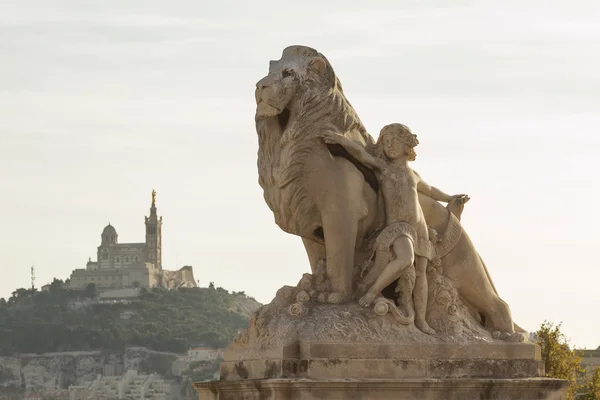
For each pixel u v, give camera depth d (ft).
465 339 42.52
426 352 41.83
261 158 44.32
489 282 44.78
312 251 44.80
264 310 42.42
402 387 40.75
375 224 43.68
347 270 42.88
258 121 44.19
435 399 41.14
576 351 109.60
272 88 43.09
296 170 43.19
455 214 45.11
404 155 43.57
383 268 42.55
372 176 43.75
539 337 100.17
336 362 40.68
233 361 42.73
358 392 40.37
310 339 40.75
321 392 40.04
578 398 103.81
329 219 43.04
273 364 40.75
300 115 43.27
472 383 41.47
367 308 41.96
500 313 44.52
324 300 42.47
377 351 41.16
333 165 43.27
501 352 42.83
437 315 43.19
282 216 43.91
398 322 41.93
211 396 42.60
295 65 43.52
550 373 98.43
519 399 42.14
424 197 44.32
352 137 43.96
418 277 42.86
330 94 43.62
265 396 40.29
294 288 42.88
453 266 44.19
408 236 42.55
